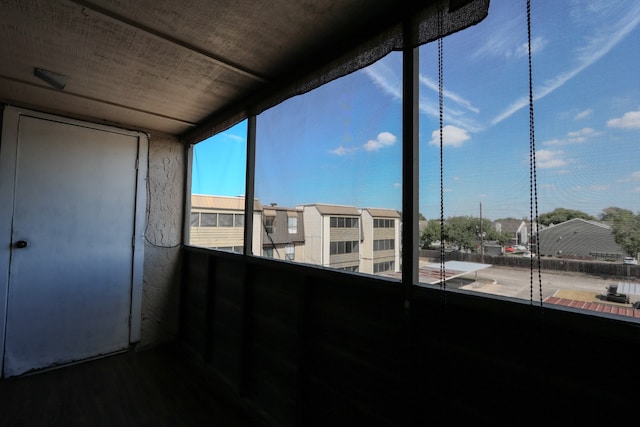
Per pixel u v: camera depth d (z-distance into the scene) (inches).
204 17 52.5
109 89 82.2
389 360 49.8
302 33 56.2
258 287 81.7
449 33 40.6
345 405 57.0
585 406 32.0
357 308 55.7
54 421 72.8
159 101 90.0
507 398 37.3
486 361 39.1
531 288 34.1
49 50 63.7
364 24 53.1
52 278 99.3
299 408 64.7
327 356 61.1
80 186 104.2
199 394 86.1
